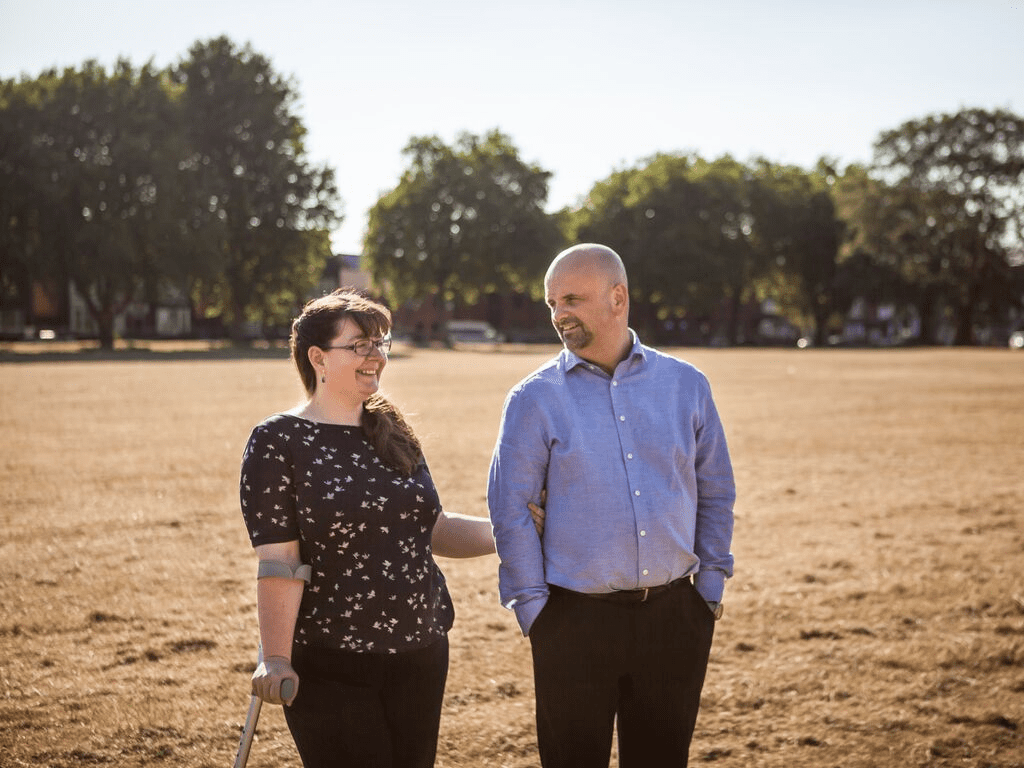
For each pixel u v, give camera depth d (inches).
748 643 212.2
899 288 2903.5
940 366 1494.8
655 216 3034.0
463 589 256.5
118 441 556.7
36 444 542.9
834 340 3366.1
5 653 204.8
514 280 2871.6
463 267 2783.0
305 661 102.1
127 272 2127.2
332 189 2463.1
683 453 115.0
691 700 116.3
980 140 2719.0
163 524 334.3
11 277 2154.3
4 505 367.2
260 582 99.7
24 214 2054.6
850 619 228.7
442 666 108.8
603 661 111.8
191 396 865.5
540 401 113.7
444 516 118.0
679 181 2999.5
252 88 2406.5
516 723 171.9
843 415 718.5
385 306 109.0
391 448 105.5
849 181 2901.1
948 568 275.4
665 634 113.4
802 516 350.9
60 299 3152.1
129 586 256.1
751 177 3132.4
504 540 112.1
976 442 561.9
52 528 327.3
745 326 4018.2
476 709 178.1
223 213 2354.8
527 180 2807.6
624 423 113.2
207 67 2420.0
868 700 181.0
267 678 95.6
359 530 102.3
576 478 112.0
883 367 1466.5
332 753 101.3
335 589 102.0
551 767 114.5
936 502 378.3
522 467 112.7
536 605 110.6
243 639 215.0
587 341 115.1
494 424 645.3
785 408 775.1
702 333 3784.5
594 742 113.1
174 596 247.3
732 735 166.7
